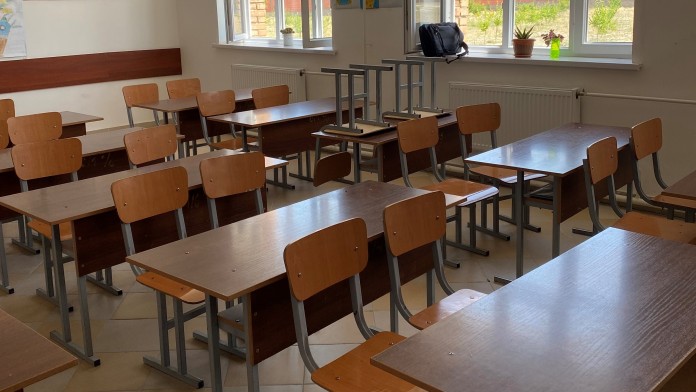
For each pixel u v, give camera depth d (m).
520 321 2.01
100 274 4.29
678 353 1.82
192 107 6.14
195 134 6.32
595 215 3.65
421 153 4.89
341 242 2.54
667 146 5.28
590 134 4.51
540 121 5.86
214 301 2.70
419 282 4.16
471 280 4.20
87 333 3.41
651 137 4.17
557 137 4.45
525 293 2.20
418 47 6.60
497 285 4.13
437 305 2.81
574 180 3.82
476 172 4.69
